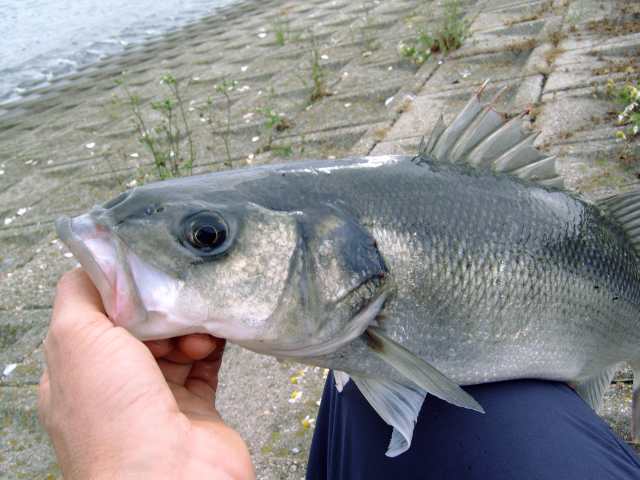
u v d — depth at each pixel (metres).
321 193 0.31
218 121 1.23
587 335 0.35
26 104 1.90
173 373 0.29
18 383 0.65
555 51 1.06
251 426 0.53
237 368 0.60
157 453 0.21
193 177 0.31
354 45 1.50
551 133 0.81
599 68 0.95
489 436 0.30
